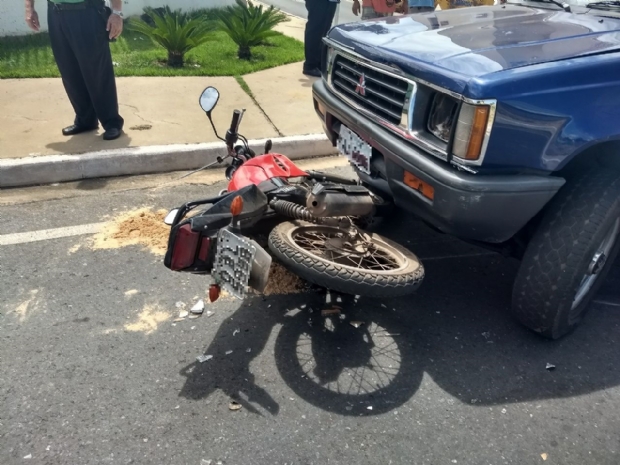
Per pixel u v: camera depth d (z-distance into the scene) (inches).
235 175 128.4
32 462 90.4
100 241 150.8
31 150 187.9
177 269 106.7
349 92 129.5
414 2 266.4
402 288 102.4
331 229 117.8
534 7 153.0
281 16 335.3
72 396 103.1
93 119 205.5
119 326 121.0
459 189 99.4
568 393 111.3
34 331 118.3
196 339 118.4
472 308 134.0
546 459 96.7
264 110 237.5
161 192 180.1
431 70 102.9
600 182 109.4
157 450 93.7
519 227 107.4
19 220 159.2
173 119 221.3
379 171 121.5
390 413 103.6
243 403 103.5
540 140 100.0
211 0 417.7
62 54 188.1
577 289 113.3
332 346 118.7
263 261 96.7
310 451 95.0
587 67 101.6
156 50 311.4
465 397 108.4
